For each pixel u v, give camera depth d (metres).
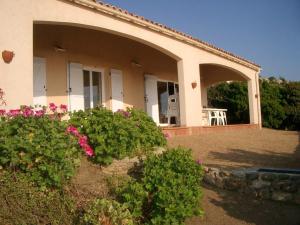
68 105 11.12
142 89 14.40
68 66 11.24
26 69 6.90
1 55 6.54
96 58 12.34
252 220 5.27
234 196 6.23
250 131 15.04
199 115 12.18
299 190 5.86
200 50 12.62
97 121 5.62
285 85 21.88
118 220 4.04
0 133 4.52
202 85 19.23
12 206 3.91
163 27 10.54
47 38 10.37
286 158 8.44
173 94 16.56
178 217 4.47
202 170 5.29
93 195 4.68
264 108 20.28
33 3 7.17
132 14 9.35
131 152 5.82
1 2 6.62
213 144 10.22
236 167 7.36
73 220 4.17
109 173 5.50
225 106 22.02
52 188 4.48
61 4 7.71
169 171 4.87
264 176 6.19
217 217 5.32
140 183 4.82
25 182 4.21
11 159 4.30
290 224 5.12
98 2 8.34
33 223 3.92
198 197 4.84
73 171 4.70
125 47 12.25
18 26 6.85
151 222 4.44
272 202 6.00
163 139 6.53
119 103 13.15
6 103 6.50
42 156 4.36
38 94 10.23
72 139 4.87
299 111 20.20
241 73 15.90
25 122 4.75
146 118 6.54
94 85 12.30
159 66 15.39
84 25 8.27
